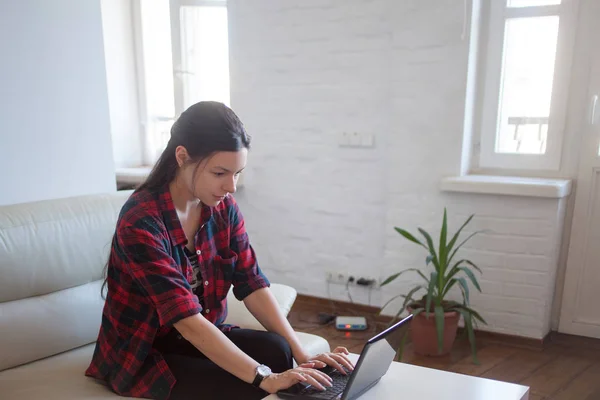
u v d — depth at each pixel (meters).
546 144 2.50
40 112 1.99
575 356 2.35
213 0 3.13
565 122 2.43
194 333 1.14
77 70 2.12
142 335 1.22
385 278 2.75
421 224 2.61
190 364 1.25
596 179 2.39
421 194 2.59
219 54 3.23
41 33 1.97
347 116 2.74
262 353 1.28
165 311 1.13
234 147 1.17
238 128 1.19
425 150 2.55
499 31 2.49
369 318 2.80
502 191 2.34
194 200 1.33
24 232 1.42
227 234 1.41
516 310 2.45
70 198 1.60
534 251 2.37
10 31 1.86
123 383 1.23
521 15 2.44
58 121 2.06
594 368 2.24
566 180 2.41
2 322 1.34
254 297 1.43
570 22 2.35
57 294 1.48
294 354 1.34
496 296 2.48
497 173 2.62
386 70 2.60
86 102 2.18
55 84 2.04
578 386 2.08
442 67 2.44
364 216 2.79
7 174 1.90
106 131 2.28
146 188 1.26
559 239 2.44
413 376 1.19
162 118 3.70
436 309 2.21
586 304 2.49
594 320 2.48
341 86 2.73
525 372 2.19
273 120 2.96
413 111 2.54
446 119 2.48
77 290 1.53
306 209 2.96
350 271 2.88
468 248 2.50
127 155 3.67
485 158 2.64
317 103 2.81
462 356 2.34
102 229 1.60
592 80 2.34
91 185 2.24
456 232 2.45
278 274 3.12
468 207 2.47
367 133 2.71
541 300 2.39
